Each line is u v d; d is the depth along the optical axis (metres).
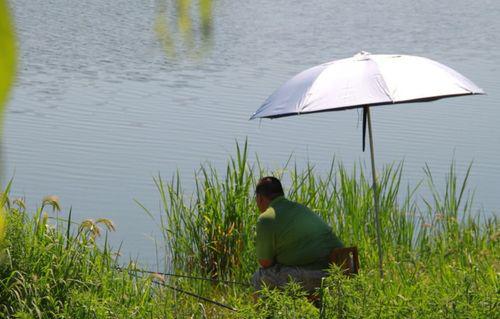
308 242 12.84
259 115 13.25
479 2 88.19
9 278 12.69
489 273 12.25
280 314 9.58
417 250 17.19
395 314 9.41
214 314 14.72
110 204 24.33
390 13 77.56
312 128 32.97
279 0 80.75
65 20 57.66
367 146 30.64
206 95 39.44
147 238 21.11
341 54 54.38
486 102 37.47
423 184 26.22
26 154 29.02
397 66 13.13
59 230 15.52
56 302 12.75
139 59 47.84
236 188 18.06
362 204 18.44
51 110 35.75
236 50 52.38
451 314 9.28
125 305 13.37
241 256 17.34
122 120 34.44
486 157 28.86
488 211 22.78
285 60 50.34
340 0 85.94
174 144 30.81
